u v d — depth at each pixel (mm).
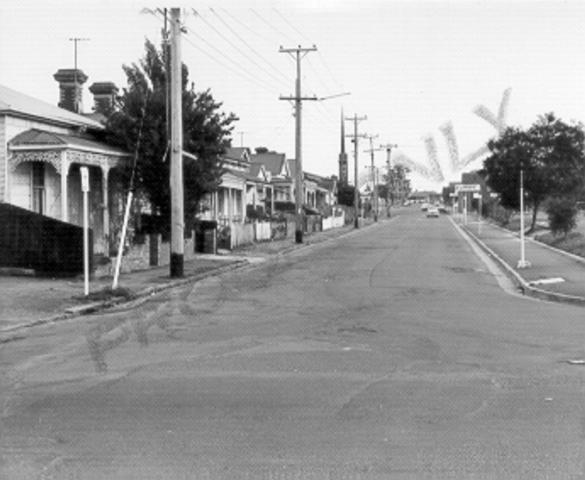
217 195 40656
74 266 20969
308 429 6895
